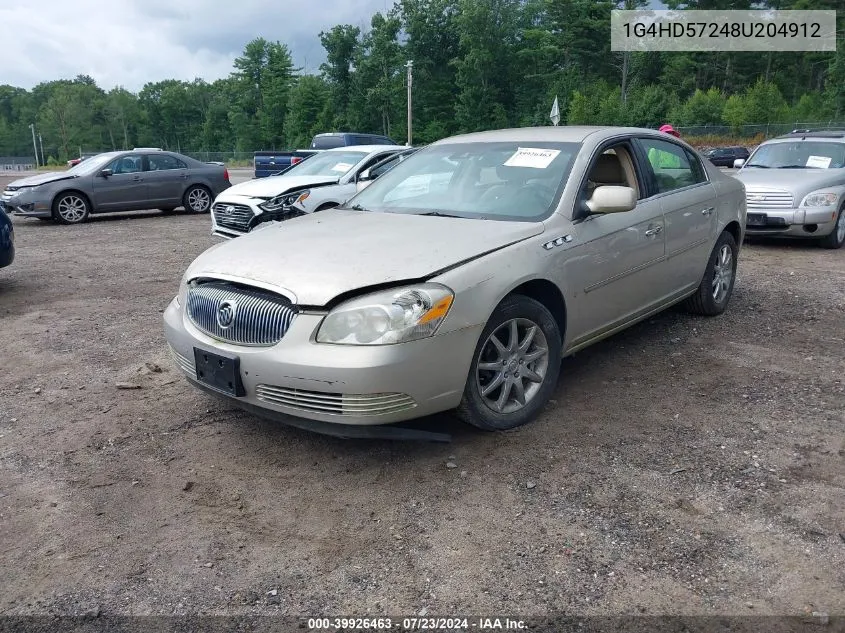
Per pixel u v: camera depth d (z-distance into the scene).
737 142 52.31
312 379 3.25
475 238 3.79
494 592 2.67
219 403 4.48
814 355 5.24
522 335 3.95
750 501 3.24
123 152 15.55
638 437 3.90
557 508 3.21
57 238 12.27
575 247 4.14
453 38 74.06
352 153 11.23
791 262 9.04
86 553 2.96
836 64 61.31
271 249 3.84
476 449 3.78
